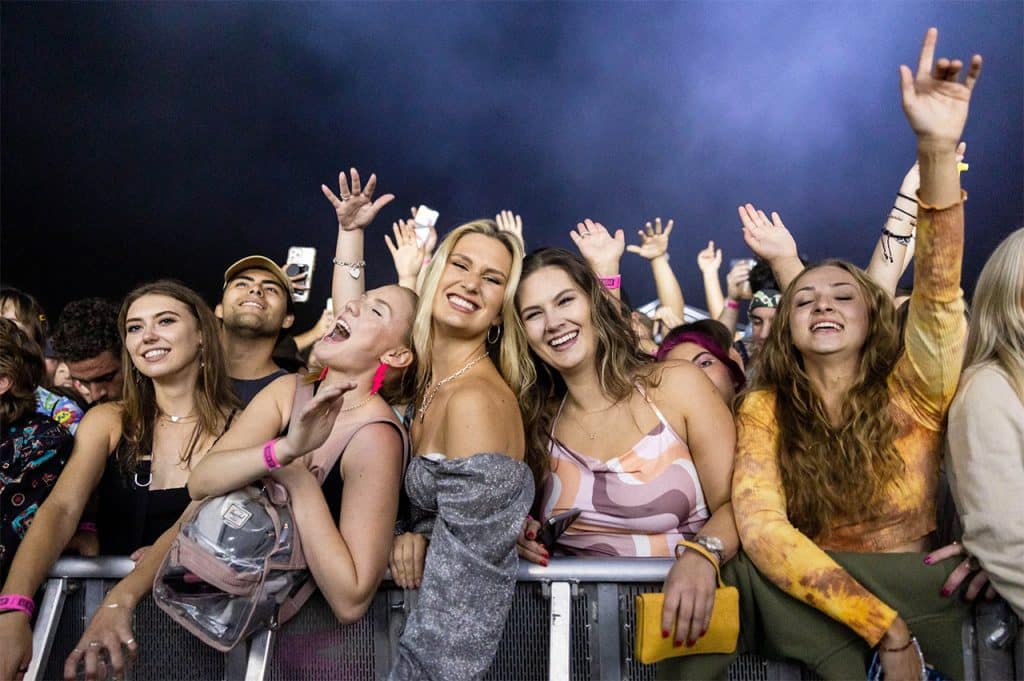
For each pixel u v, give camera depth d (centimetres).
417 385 220
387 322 213
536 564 203
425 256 353
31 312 345
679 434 215
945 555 193
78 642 213
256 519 191
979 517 187
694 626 188
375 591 197
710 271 507
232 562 189
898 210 282
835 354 207
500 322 225
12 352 234
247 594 190
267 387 218
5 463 230
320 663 209
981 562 187
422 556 202
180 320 231
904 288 331
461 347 219
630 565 200
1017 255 196
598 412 221
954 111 178
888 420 200
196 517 194
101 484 233
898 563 193
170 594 192
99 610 200
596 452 217
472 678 185
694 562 193
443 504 192
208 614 191
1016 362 192
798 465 205
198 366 236
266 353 325
